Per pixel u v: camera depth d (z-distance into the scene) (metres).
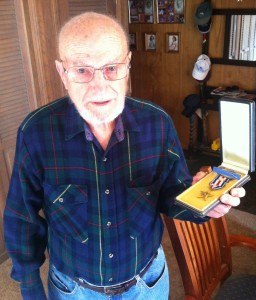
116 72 0.76
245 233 2.37
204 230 1.33
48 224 1.00
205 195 0.85
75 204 0.88
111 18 0.76
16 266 0.98
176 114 3.83
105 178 0.87
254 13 2.88
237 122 0.83
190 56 3.45
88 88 0.76
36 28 1.75
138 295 1.03
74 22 0.74
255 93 3.13
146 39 3.71
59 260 0.99
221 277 1.48
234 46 3.12
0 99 1.76
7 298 1.89
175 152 0.95
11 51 1.73
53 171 0.87
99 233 0.90
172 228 1.17
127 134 0.88
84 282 0.98
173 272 2.04
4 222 0.95
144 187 0.92
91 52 0.72
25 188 0.88
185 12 3.30
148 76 3.88
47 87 1.90
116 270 0.94
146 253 0.99
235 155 0.89
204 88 3.42
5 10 1.64
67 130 0.85
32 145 0.85
